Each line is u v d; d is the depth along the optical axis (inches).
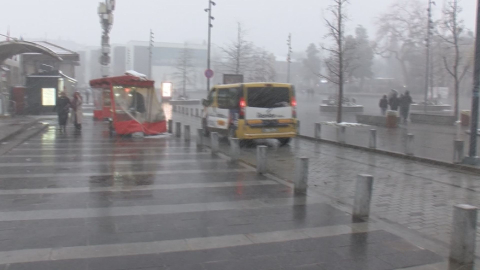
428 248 202.8
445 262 186.4
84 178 346.0
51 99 1064.2
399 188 335.0
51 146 538.0
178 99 2143.2
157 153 491.2
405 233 224.2
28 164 406.3
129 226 226.4
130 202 274.8
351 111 1312.7
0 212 247.1
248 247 199.8
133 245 198.8
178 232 218.7
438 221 249.6
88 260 180.5
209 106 657.6
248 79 1878.7
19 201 271.6
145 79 678.5
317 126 637.9
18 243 198.5
